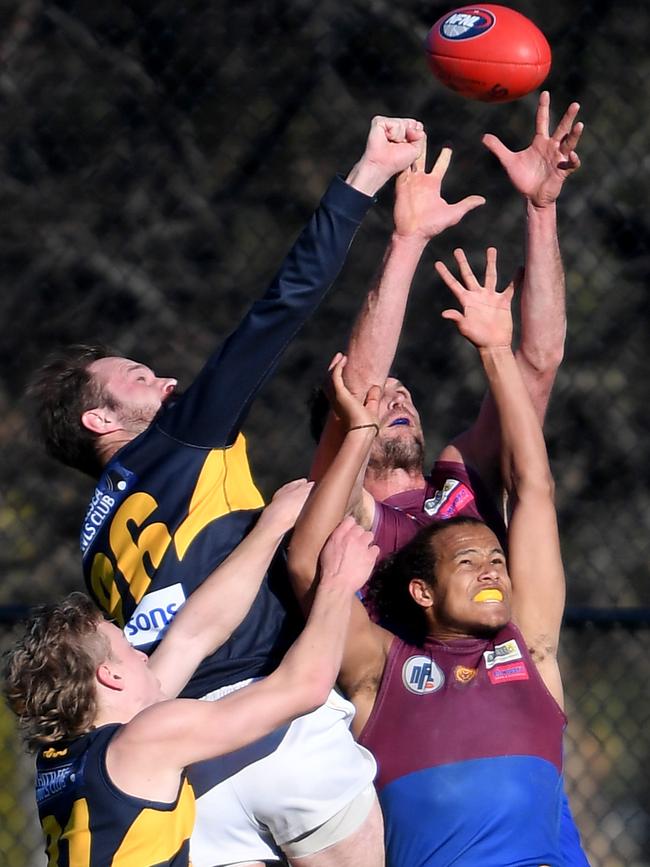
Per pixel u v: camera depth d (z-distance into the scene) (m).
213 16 33.31
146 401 14.06
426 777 13.07
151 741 11.18
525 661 13.45
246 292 33.22
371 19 32.72
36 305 33.34
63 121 33.78
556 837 13.11
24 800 26.03
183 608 12.28
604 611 21.19
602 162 32.25
